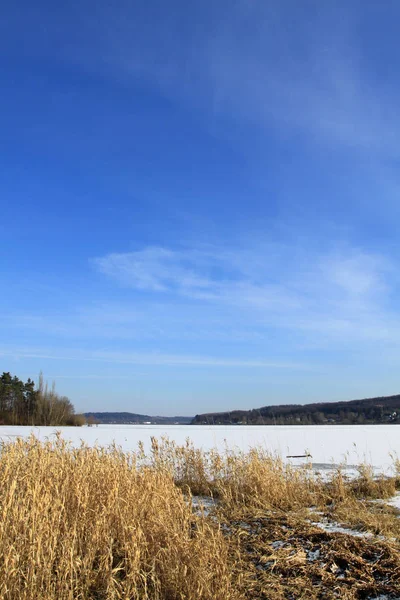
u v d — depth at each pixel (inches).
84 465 294.8
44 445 335.6
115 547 232.4
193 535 257.8
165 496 267.3
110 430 1696.6
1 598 167.2
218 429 1866.4
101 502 241.6
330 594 193.0
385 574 206.5
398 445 883.4
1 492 243.6
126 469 296.5
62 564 182.2
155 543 213.6
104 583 194.5
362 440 1038.4
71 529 212.1
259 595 195.6
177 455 444.1
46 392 2477.9
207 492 404.8
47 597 168.6
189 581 185.2
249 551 249.0
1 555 177.6
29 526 204.1
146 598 179.0
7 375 2519.7
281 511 330.3
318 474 443.2
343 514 309.1
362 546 238.2
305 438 1120.2
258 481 373.4
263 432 1513.3
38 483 236.4
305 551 240.5
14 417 2315.5
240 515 320.5
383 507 332.8
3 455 287.7
